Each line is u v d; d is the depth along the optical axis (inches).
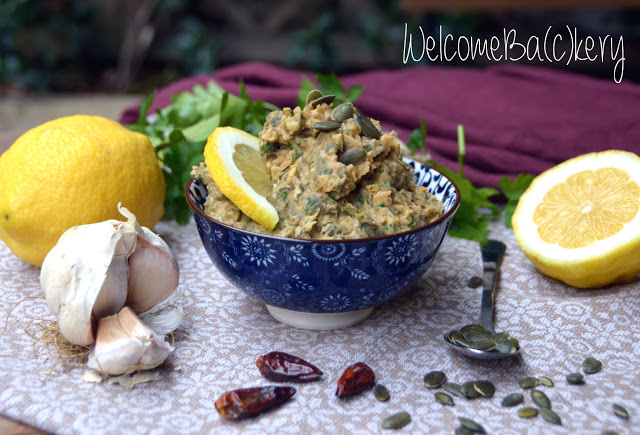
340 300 13.6
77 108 50.5
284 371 13.1
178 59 61.7
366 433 12.1
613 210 15.8
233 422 12.3
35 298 15.4
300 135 14.3
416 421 12.3
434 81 28.5
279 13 59.6
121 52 60.8
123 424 12.1
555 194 17.0
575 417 12.4
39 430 12.1
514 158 21.0
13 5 54.6
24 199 15.0
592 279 15.7
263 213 13.3
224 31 61.2
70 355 13.6
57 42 58.9
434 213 14.5
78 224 15.4
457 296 15.9
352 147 13.9
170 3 58.3
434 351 14.0
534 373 13.5
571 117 23.6
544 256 16.1
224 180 13.4
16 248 16.0
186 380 13.2
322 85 19.5
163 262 14.2
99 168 15.5
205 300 15.7
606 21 54.9
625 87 26.6
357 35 60.4
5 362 13.5
